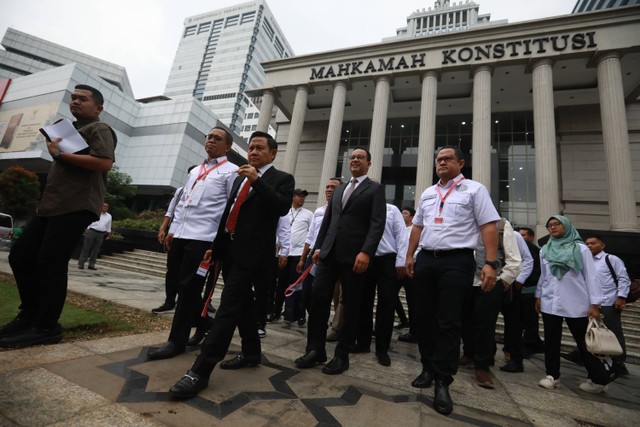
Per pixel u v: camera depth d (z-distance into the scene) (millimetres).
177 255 3482
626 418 2219
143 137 33656
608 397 2756
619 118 13836
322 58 20719
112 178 26984
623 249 11484
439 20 45844
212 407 1619
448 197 2557
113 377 1822
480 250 3275
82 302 3717
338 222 2709
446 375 2064
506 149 20281
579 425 2021
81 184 2346
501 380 2988
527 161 19703
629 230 12336
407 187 22172
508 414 2076
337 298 4250
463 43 17516
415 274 2555
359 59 19797
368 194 2701
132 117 34531
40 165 28438
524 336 4711
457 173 2707
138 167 32469
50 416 1334
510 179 19625
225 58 88062
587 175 18312
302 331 4207
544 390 2777
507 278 3057
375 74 18859
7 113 31469
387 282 3225
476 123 15844
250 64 85875
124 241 11820
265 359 2629
